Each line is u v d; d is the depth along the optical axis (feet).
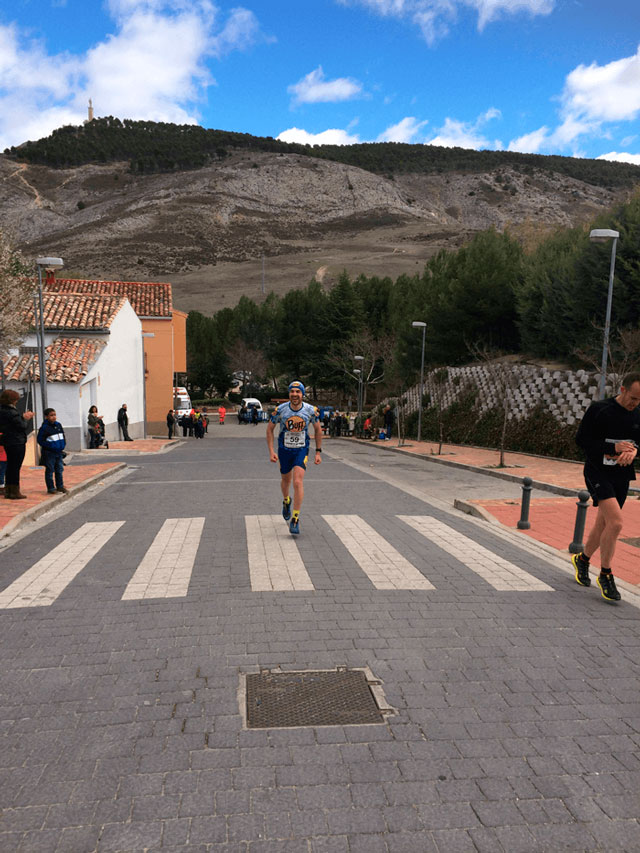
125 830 7.77
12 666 12.25
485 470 56.44
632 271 64.39
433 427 107.76
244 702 10.93
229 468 54.19
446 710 10.79
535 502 36.09
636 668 12.60
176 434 127.03
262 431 151.02
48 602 16.10
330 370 195.31
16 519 26.32
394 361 134.72
